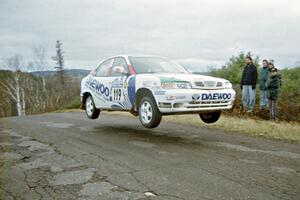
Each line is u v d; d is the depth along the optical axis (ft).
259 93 37.19
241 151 18.71
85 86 30.76
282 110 33.71
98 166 15.85
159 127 28.55
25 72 151.94
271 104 31.55
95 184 13.28
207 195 11.87
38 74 158.92
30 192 12.60
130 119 35.50
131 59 25.70
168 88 20.45
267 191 12.21
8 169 15.67
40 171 15.29
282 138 22.52
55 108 86.33
